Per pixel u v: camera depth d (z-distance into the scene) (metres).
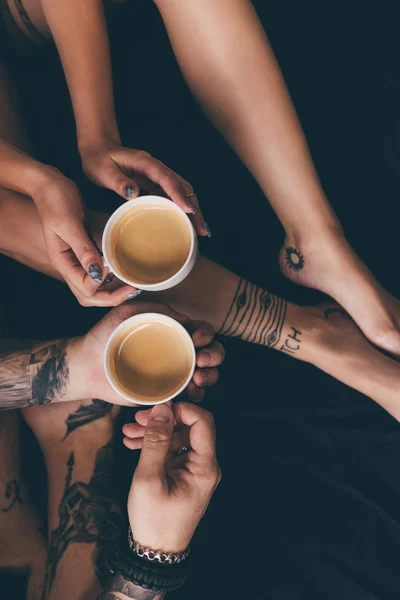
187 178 1.19
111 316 0.99
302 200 1.02
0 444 1.09
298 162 1.00
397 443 1.08
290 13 1.20
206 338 0.97
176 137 1.20
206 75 0.98
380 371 1.06
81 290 0.95
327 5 1.20
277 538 1.08
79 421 1.09
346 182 1.17
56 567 1.04
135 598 0.92
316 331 1.07
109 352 0.90
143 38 1.21
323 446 1.10
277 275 1.17
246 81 0.97
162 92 1.21
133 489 0.89
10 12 1.10
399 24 1.17
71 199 0.94
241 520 1.09
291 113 0.99
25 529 1.09
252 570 1.07
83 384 1.02
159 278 0.89
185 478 0.90
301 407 1.12
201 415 0.92
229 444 1.12
